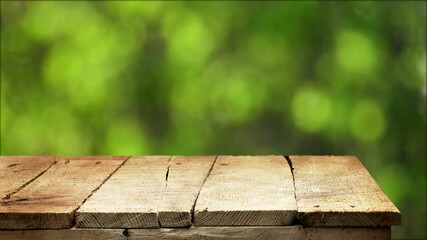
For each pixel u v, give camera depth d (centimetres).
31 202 272
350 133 908
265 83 922
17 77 906
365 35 889
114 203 270
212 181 304
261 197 277
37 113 905
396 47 897
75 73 915
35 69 912
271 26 898
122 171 325
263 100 925
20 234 259
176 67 928
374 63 894
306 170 325
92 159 351
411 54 891
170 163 342
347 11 891
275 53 911
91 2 925
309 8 888
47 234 259
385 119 898
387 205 265
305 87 914
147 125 935
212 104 933
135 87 929
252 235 259
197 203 268
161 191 288
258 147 940
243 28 917
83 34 920
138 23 928
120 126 927
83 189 292
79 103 916
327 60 903
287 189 289
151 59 936
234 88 926
